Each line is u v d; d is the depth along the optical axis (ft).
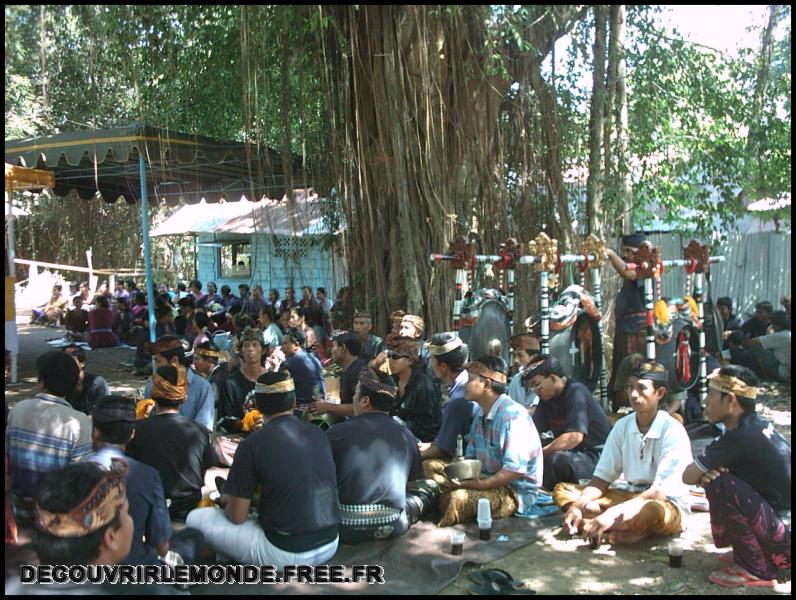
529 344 19.94
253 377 20.80
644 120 32.96
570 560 13.29
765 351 29.89
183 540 12.29
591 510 14.29
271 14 26.13
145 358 36.99
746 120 32.76
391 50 28.86
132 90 29.09
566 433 16.81
